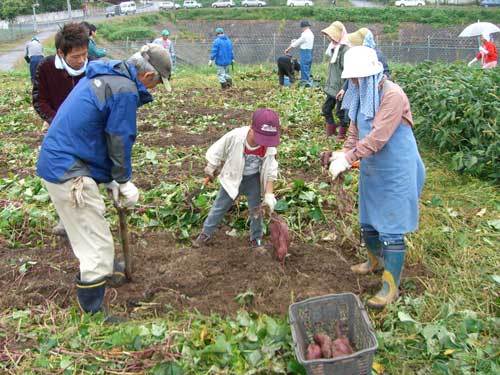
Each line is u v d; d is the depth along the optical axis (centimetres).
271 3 5528
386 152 394
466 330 379
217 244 510
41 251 501
